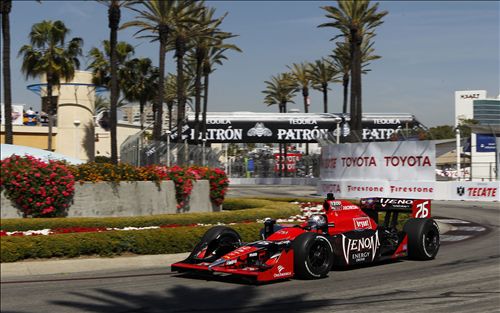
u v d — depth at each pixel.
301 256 9.23
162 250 11.92
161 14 36.09
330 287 8.88
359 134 36.84
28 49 46.38
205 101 54.78
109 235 11.48
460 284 9.15
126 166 17.48
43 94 56.62
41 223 13.88
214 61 54.88
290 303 7.79
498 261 11.58
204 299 8.06
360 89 43.00
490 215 23.00
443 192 30.50
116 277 9.92
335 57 60.12
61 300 8.01
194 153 32.38
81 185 16.14
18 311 7.37
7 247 10.52
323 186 36.16
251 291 8.60
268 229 10.34
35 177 15.04
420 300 7.97
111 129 32.94
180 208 18.80
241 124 58.53
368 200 11.77
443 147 38.88
